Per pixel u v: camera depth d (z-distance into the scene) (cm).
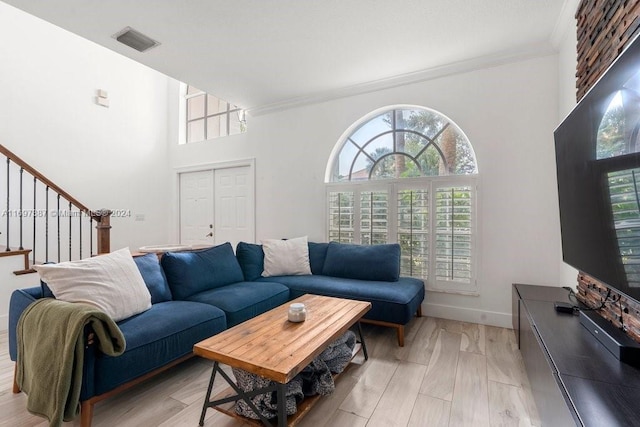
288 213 400
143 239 477
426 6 213
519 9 217
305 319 182
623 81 109
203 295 244
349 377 197
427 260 312
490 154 285
